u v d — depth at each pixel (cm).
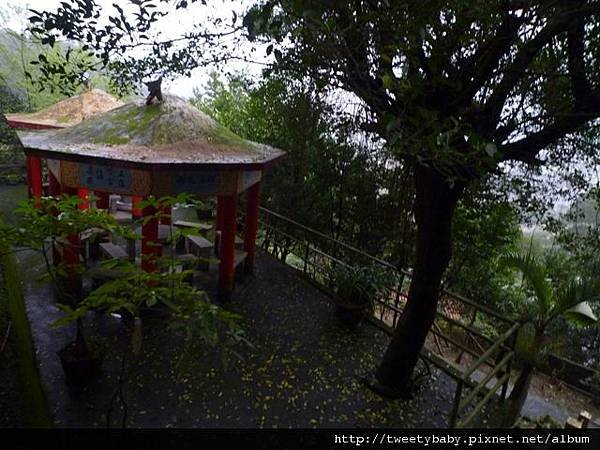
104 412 392
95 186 532
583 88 319
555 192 673
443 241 407
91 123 589
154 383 440
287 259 1048
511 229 771
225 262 615
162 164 476
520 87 371
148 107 588
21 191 1092
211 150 546
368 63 266
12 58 1098
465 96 305
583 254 694
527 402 557
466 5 226
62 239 405
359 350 540
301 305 647
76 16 219
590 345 770
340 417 420
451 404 454
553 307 459
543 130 337
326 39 241
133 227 673
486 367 655
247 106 948
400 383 457
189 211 1060
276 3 193
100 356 427
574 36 309
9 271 656
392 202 778
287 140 851
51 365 450
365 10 254
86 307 270
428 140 206
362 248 840
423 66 266
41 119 880
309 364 500
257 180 675
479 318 801
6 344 471
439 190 385
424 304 429
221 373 467
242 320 583
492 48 278
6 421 363
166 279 263
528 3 242
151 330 533
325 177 831
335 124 782
